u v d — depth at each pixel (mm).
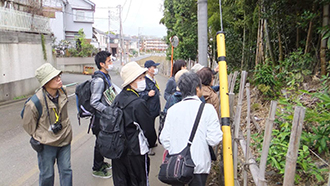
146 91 4234
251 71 5590
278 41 5074
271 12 4586
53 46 25422
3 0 12195
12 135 6145
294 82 3936
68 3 33219
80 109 3514
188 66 10883
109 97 3410
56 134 2812
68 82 17297
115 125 2652
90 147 5168
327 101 2559
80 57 26594
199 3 5008
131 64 2799
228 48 7391
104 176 3865
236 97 5863
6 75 10508
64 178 2982
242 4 6246
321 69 3783
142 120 2643
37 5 13250
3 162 4582
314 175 2322
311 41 4156
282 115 2848
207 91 3100
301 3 4156
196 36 12938
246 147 2438
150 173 3932
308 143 2553
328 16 3592
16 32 11172
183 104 2410
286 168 1666
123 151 2666
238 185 2643
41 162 2826
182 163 2213
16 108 9164
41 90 2781
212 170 3609
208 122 2309
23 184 3777
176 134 2340
